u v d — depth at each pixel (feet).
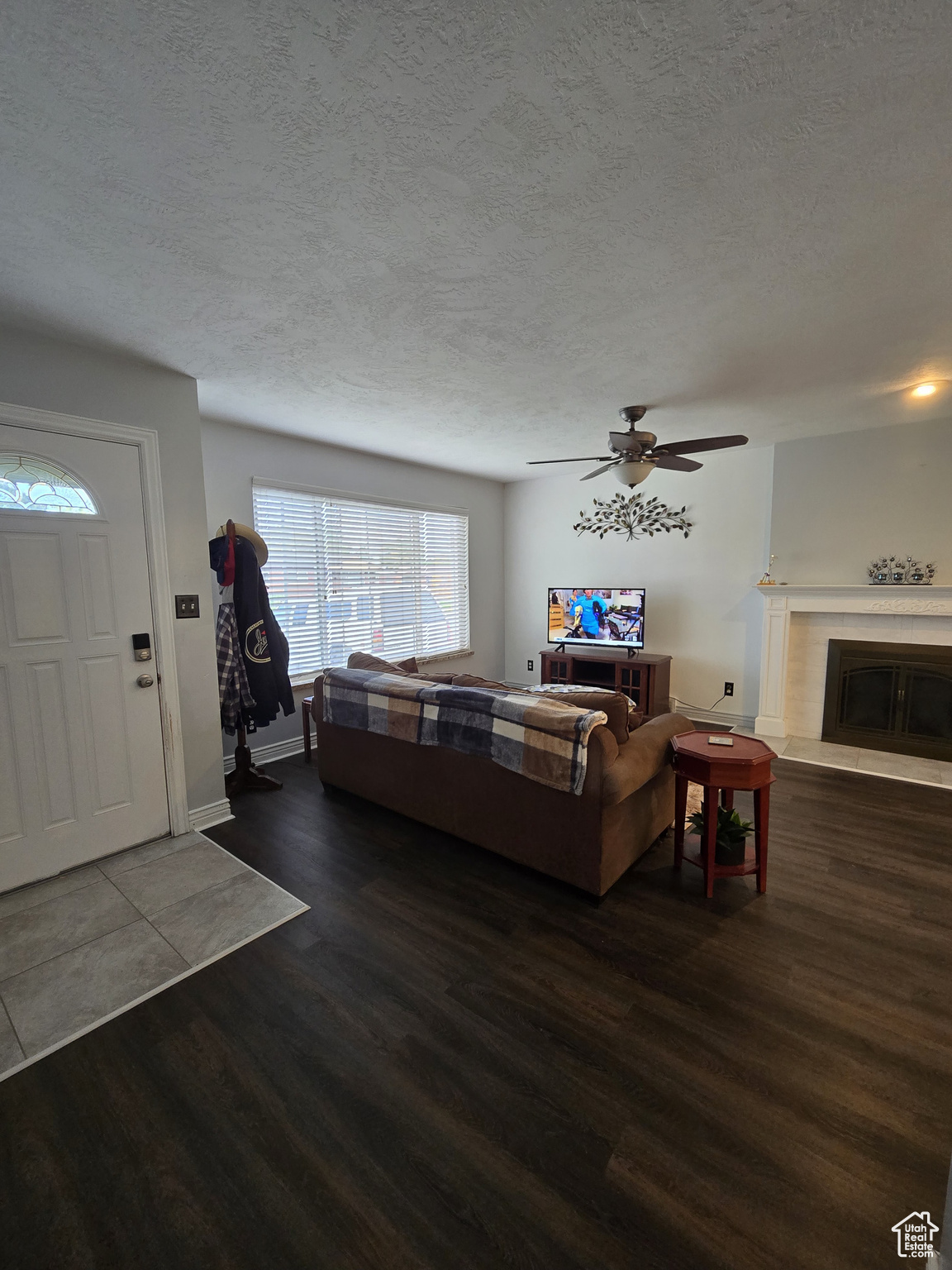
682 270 5.90
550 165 4.30
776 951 6.26
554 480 18.72
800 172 4.40
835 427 12.57
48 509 7.52
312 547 13.53
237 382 9.23
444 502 17.42
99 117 3.76
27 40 3.19
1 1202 3.82
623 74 3.50
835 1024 5.23
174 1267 3.45
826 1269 3.36
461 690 8.25
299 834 9.14
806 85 3.57
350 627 14.65
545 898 7.32
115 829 8.42
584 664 17.20
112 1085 4.67
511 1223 3.65
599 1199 3.78
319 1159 4.06
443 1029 5.22
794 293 6.37
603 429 12.48
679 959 6.13
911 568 12.49
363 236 5.24
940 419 11.95
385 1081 4.68
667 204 4.81
